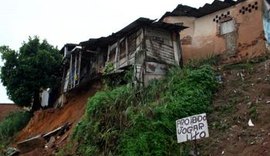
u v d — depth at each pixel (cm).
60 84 2633
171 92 1555
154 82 1777
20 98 2511
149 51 1967
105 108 1500
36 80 2514
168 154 1269
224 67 1873
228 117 1393
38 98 2631
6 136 2425
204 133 1033
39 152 1778
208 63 2005
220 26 2173
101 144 1392
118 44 2131
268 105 1367
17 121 2586
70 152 1512
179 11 2330
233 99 1505
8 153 1920
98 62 2311
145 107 1424
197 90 1541
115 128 1404
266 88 1490
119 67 2062
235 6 2134
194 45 2248
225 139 1266
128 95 1541
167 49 2050
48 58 2533
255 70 1733
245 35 2058
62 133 1947
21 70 2495
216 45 2159
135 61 1922
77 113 2098
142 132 1324
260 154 1116
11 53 2522
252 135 1231
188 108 1445
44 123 2353
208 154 1224
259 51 1983
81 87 2266
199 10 2234
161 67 1969
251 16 2062
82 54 2412
